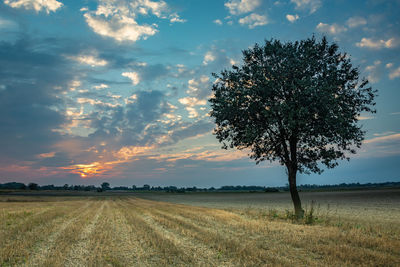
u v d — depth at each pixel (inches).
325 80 751.7
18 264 317.1
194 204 1908.2
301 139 799.1
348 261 306.0
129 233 520.7
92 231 548.1
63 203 1936.5
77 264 314.2
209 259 327.9
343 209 1261.1
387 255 331.3
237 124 847.1
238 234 494.0
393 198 2249.0
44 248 397.7
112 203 1962.4
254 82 821.2
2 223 674.2
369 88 767.7
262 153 858.1
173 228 569.9
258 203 1989.4
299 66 762.2
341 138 749.9
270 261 313.6
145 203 1975.9
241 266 299.3
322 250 360.5
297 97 737.0
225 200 2682.1
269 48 805.9
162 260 325.7
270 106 779.4
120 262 317.1
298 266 294.4
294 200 811.4
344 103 770.2
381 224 642.8
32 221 701.3
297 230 527.8
